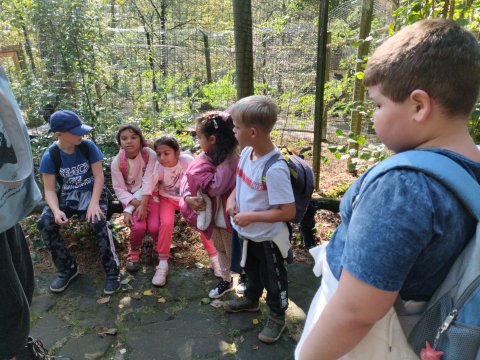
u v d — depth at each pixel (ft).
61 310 7.75
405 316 2.52
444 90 2.22
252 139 5.73
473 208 2.21
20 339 4.83
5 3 12.74
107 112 12.74
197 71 18.61
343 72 18.48
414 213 2.12
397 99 2.35
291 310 7.61
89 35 12.44
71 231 10.45
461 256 2.31
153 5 34.58
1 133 3.93
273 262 6.36
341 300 2.33
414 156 2.28
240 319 7.40
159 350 6.67
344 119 18.95
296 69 16.16
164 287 8.45
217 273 8.74
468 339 2.17
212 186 7.03
